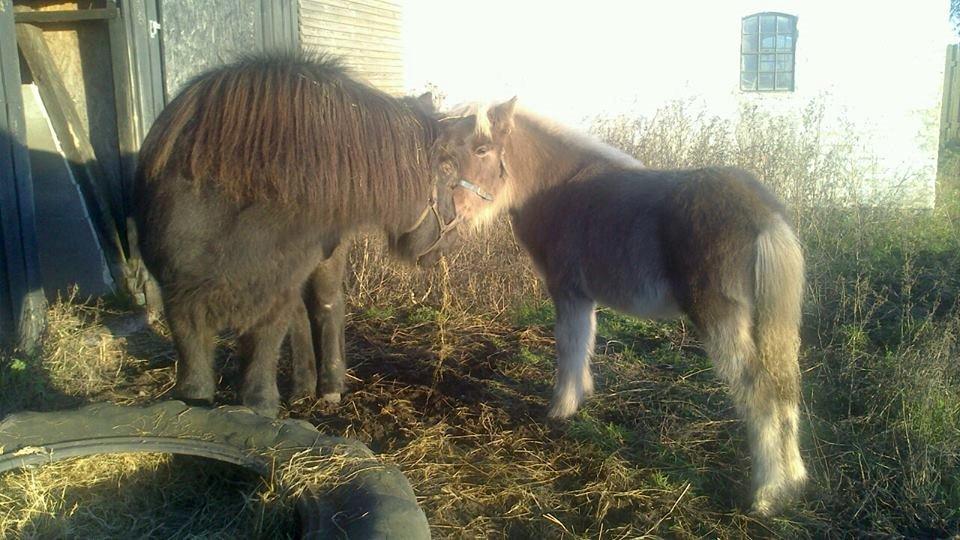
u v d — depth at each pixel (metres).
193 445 2.78
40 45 5.36
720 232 2.90
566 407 3.80
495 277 5.68
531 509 3.04
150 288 5.34
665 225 3.12
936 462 3.23
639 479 3.26
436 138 3.31
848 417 3.65
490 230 5.70
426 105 3.58
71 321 4.64
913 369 3.67
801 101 9.08
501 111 3.78
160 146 2.82
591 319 3.80
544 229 3.82
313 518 2.36
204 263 2.78
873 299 5.37
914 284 5.54
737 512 2.99
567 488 3.23
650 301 3.24
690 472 3.24
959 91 16.28
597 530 2.91
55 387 4.05
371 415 3.89
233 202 2.75
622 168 3.66
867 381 4.00
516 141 3.87
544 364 4.62
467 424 3.79
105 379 4.26
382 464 2.64
